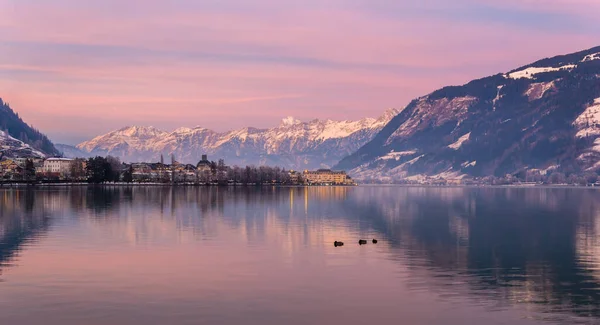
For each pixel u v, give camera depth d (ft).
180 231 500.74
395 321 247.29
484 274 331.57
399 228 545.03
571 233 517.55
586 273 336.49
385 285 302.86
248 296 279.69
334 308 263.29
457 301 275.39
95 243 428.15
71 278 311.47
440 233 508.94
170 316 250.16
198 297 277.44
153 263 352.90
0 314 250.78
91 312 253.85
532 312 260.01
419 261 367.04
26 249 399.03
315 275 323.57
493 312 259.60
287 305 266.57
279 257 375.04
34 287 292.40
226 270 334.44
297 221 599.57
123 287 293.64
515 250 416.67
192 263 353.31
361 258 374.43
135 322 242.37
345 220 618.85
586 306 268.82
